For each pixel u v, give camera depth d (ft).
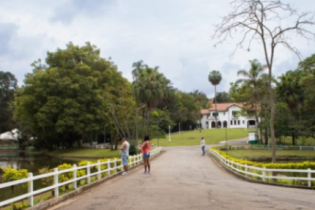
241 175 62.34
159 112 231.30
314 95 171.32
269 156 155.53
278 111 202.69
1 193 46.32
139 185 44.78
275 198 34.30
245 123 401.90
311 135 194.29
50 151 231.91
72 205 31.04
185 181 50.24
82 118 187.73
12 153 240.73
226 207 28.68
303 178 49.90
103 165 58.34
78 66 194.59
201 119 411.75
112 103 147.74
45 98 194.80
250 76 203.31
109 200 32.96
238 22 68.33
